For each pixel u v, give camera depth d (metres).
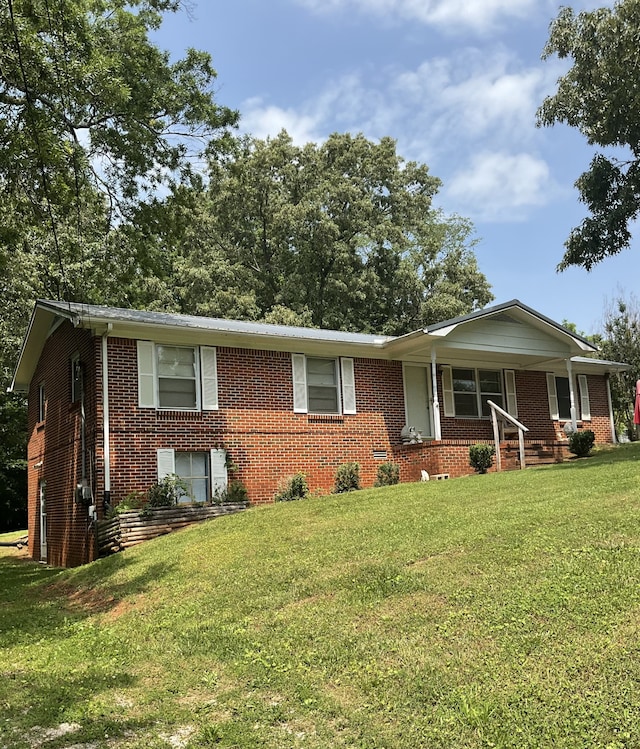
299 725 4.86
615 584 6.26
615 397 28.70
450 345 18.23
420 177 43.06
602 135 18.58
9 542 24.34
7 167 12.47
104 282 22.50
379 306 39.19
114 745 4.75
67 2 12.39
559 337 20.14
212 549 10.48
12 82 12.37
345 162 40.81
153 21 15.54
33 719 5.28
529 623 5.85
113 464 14.40
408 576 7.53
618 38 17.27
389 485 15.55
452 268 41.00
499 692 4.82
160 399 15.38
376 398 18.77
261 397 16.75
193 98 15.83
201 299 35.84
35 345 19.33
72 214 18.16
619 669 4.84
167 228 16.00
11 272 21.80
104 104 13.52
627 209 19.05
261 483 16.39
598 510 8.70
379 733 4.57
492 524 8.91
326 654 6.00
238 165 17.02
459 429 20.27
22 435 29.44
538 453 18.73
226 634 6.95
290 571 8.55
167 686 5.85
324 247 37.19
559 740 4.16
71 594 10.69
